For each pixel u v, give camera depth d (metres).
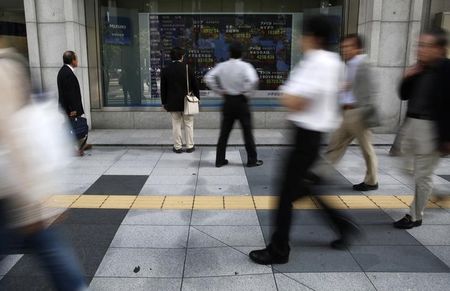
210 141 7.98
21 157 2.01
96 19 8.91
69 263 2.44
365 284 3.08
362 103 4.69
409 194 5.07
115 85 9.33
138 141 7.98
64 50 8.38
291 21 9.15
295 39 9.21
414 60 8.31
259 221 4.21
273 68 9.30
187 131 7.26
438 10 8.52
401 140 4.13
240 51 5.91
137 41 9.20
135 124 9.34
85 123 6.95
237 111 6.09
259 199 4.87
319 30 3.01
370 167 5.11
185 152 7.34
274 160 6.74
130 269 3.28
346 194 5.08
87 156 7.05
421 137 3.82
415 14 8.16
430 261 3.43
